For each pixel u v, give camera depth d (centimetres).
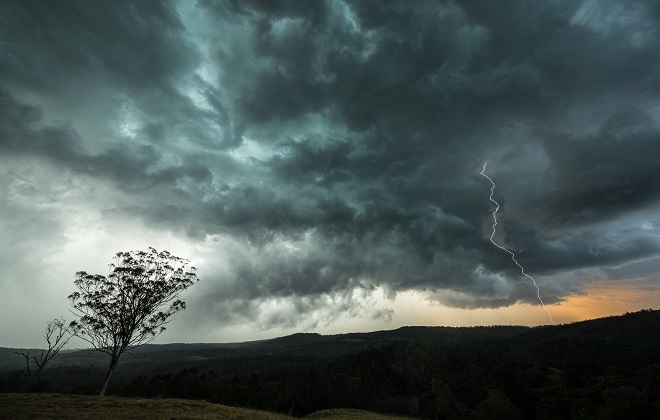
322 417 5672
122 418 2625
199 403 3831
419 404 7738
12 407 2797
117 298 4484
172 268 4916
